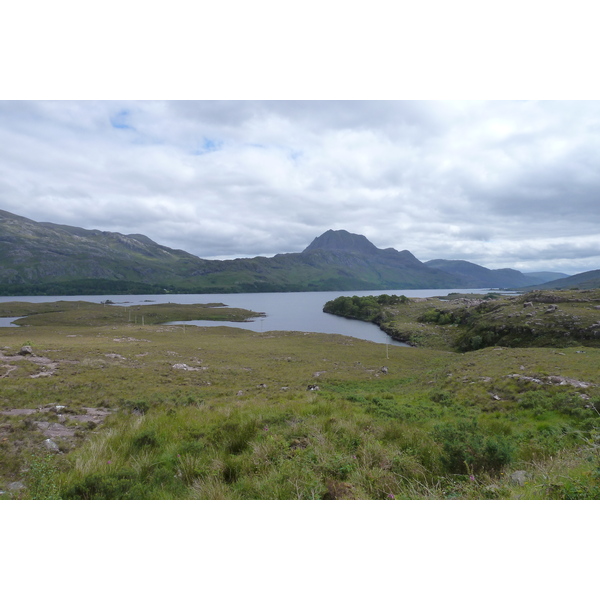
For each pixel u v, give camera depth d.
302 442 8.77
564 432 12.16
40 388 19.28
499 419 16.56
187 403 18.97
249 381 33.31
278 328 117.06
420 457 7.75
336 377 39.84
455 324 103.75
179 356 44.06
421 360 57.72
